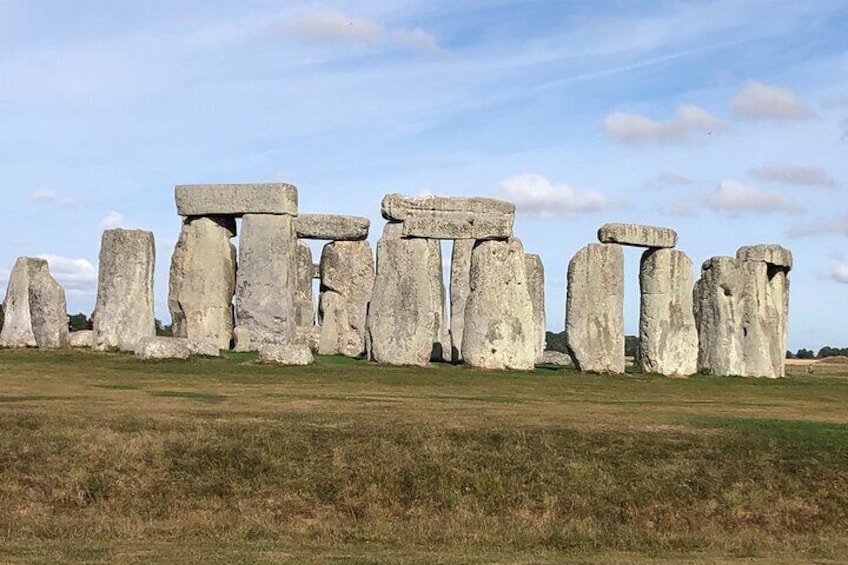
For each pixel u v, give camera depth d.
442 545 21.44
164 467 24.19
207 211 46.69
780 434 28.03
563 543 21.88
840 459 26.39
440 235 43.69
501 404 32.50
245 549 20.27
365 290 52.47
